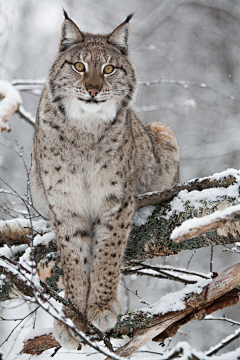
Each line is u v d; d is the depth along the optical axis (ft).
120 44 30.86
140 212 30.32
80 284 29.07
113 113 29.09
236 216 18.60
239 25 83.87
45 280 30.66
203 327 57.62
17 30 77.56
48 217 35.17
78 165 29.01
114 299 28.78
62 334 25.96
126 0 87.92
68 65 28.89
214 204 26.84
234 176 26.81
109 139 29.04
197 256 62.44
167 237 28.78
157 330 25.35
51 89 29.32
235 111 76.95
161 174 38.81
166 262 38.68
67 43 30.22
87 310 27.89
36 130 31.19
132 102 30.53
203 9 86.02
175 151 39.78
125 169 29.73
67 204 29.40
